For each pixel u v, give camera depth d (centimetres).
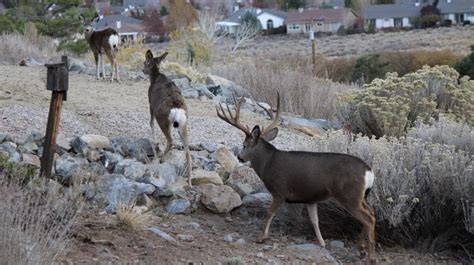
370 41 15650
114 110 3447
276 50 13625
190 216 2339
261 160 2214
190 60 6228
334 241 2283
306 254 2134
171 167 2539
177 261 1955
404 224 2303
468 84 3638
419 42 14675
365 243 2206
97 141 2659
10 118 3086
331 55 12825
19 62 4803
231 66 5247
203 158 2788
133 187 2333
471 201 2270
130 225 2114
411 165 2389
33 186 2103
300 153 2177
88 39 4325
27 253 1653
